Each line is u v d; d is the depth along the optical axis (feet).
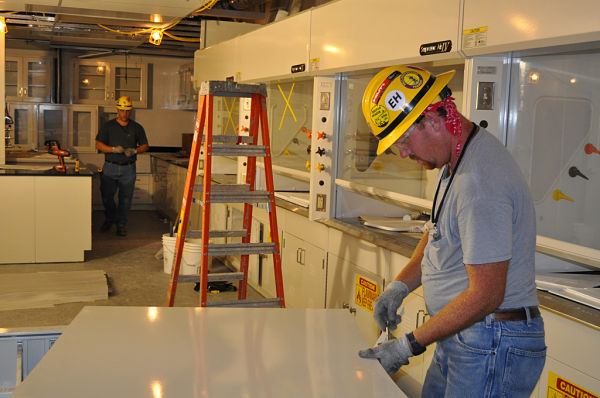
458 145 5.08
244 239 11.87
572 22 6.02
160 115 31.76
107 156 23.81
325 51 11.55
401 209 12.56
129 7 15.92
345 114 12.14
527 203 4.92
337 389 4.45
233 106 19.22
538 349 5.13
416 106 5.14
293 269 13.71
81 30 22.00
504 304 5.04
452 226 5.08
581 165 6.81
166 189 27.45
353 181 11.83
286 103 15.53
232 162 21.45
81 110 29.09
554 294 6.59
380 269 9.99
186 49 28.91
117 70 30.50
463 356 5.14
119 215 24.12
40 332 6.04
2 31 19.10
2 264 18.52
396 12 9.07
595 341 5.86
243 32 21.84
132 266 18.85
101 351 4.97
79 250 19.10
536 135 7.37
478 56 7.61
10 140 25.86
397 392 4.44
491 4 7.07
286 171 15.05
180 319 5.89
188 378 4.51
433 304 5.48
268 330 5.67
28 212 18.57
